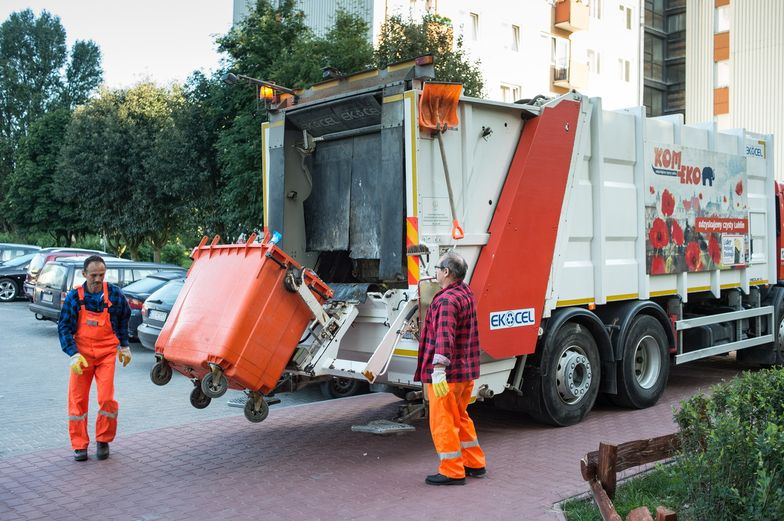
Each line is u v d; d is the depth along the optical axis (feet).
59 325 20.70
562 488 17.89
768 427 12.44
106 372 20.90
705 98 111.45
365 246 22.89
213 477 19.24
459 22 95.35
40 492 18.06
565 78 111.34
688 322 29.63
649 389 27.61
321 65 59.36
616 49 125.29
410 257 20.11
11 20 201.57
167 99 103.19
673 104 140.56
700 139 30.60
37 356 41.73
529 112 22.99
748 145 33.68
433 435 18.48
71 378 20.80
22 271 76.33
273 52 64.54
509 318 22.03
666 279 28.60
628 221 26.81
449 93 20.42
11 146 175.83
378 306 21.59
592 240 25.55
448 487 18.13
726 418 13.33
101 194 103.35
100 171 100.78
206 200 86.38
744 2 105.29
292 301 19.45
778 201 36.06
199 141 83.05
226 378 18.69
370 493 17.79
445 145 20.85
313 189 24.79
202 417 27.48
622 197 26.58
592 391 25.30
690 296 31.24
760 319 34.40
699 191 29.99
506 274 22.00
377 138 22.79
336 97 22.17
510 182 22.59
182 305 20.68
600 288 25.49
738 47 105.91
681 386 32.60
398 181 20.33
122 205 104.22
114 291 21.49
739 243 32.32
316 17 90.48
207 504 17.13
